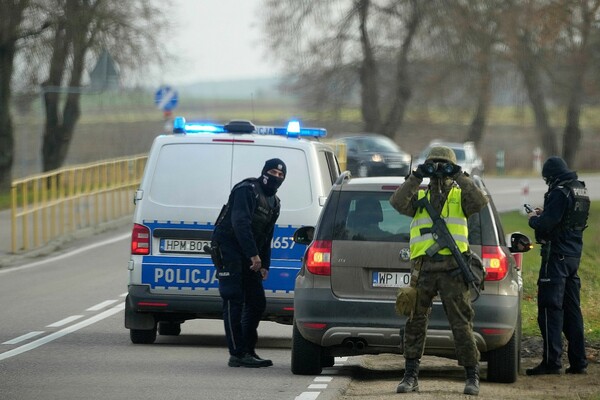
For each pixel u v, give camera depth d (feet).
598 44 439.22
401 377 138.72
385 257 128.26
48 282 246.27
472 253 118.21
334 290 129.08
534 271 245.45
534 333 173.68
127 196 438.40
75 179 375.45
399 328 127.13
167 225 158.20
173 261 157.89
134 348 159.43
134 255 158.51
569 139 593.01
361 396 119.24
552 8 362.53
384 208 130.11
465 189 116.57
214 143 159.74
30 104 556.10
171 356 151.74
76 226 372.79
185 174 159.22
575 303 145.89
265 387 124.77
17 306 207.10
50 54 512.63
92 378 130.93
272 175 141.28
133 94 542.16
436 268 116.37
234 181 158.71
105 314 196.95
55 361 145.38
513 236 141.18
